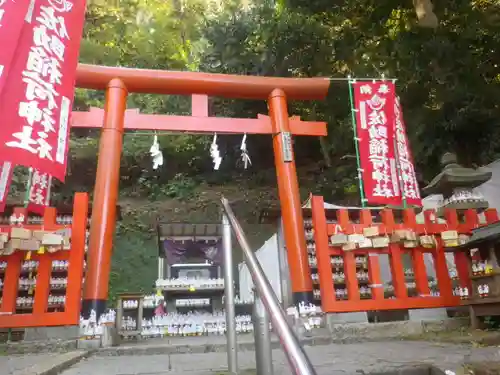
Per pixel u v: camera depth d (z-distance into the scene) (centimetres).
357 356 506
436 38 1717
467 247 800
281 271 1143
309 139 2759
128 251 2138
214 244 1488
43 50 671
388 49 1953
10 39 561
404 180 969
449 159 1062
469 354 448
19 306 966
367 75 2019
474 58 1670
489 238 718
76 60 727
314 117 2297
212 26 2234
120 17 3025
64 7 719
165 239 1473
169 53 3094
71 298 774
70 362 542
